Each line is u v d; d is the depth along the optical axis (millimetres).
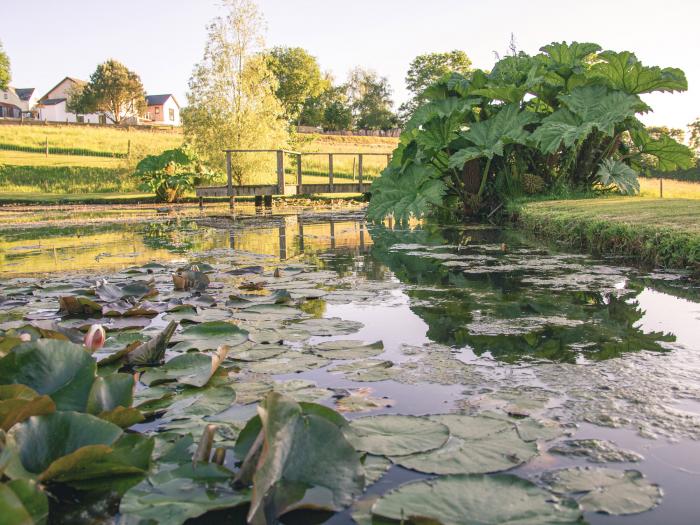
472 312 2613
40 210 13922
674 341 2080
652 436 1291
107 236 7258
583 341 2100
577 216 5363
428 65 56750
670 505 1001
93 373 1386
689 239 3621
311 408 1226
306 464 1082
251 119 17906
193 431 1343
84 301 2650
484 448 1216
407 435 1277
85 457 1057
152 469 1154
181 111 18844
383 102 63969
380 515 951
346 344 2092
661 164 9219
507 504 987
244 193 15547
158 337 1941
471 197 8969
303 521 957
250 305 2787
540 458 1182
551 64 8438
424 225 8250
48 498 1062
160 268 4121
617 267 3838
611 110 7750
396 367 1826
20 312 2711
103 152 29156
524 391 1590
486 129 8320
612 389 1597
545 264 4055
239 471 1072
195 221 9750
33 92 66562
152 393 1623
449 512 962
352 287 3297
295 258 4734
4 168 22844
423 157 8609
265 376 1755
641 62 7812
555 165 8984
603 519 956
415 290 3186
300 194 16375
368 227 8148
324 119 57969
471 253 4852
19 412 1152
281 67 49969
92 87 60656
